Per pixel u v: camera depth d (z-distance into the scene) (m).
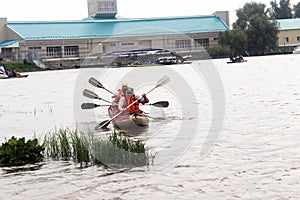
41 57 90.44
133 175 10.30
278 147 11.91
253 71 46.56
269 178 9.51
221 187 9.22
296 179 9.34
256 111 18.14
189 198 8.78
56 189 9.73
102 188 9.62
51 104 26.33
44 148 12.31
